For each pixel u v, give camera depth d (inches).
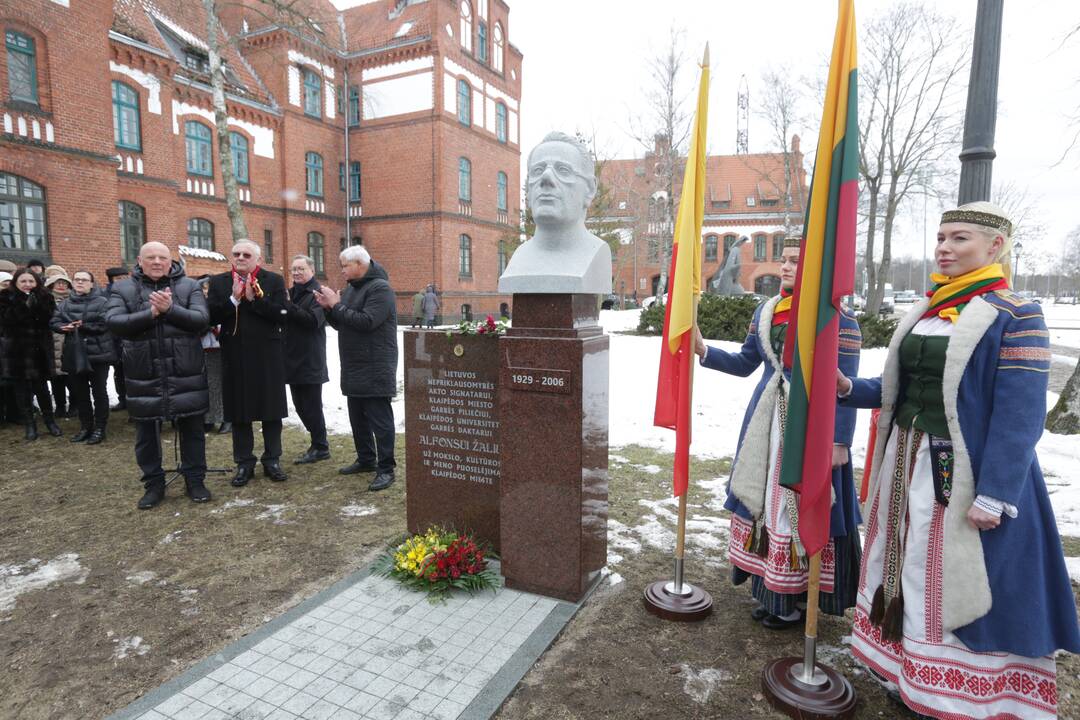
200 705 95.4
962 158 184.9
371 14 1065.5
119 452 243.1
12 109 549.3
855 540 113.0
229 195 481.4
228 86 866.1
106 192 617.6
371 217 1041.5
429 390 150.8
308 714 93.6
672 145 892.6
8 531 164.9
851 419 107.4
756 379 361.7
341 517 174.7
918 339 88.7
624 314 873.5
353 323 188.9
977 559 80.8
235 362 194.7
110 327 169.0
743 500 114.2
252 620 122.0
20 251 561.0
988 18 176.2
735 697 99.0
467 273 1074.7
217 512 178.5
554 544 127.7
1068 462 219.1
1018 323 80.7
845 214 86.5
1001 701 83.5
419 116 992.2
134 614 124.0
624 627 119.6
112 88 683.4
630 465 226.1
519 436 128.0
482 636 114.5
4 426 289.3
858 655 96.7
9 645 113.2
